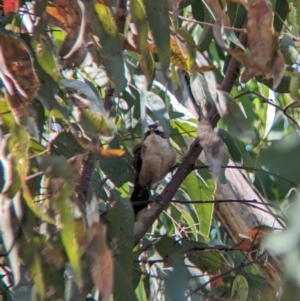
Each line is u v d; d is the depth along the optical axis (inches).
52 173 161.9
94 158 195.5
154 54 227.5
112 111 262.8
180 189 285.7
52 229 172.1
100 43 179.2
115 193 223.3
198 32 310.0
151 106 233.3
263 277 234.7
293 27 220.4
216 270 245.0
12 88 163.6
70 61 180.5
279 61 181.0
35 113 180.2
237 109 185.0
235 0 184.9
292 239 110.0
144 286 255.4
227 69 224.8
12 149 159.3
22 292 176.6
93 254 163.0
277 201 197.3
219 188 285.4
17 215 164.2
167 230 307.1
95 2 177.2
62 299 173.3
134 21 184.2
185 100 278.2
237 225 283.3
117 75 178.5
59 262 171.6
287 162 112.5
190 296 225.1
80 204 173.6
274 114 319.3
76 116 175.5
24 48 164.7
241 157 248.1
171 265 217.6
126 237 189.6
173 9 190.4
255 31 179.8
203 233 263.7
